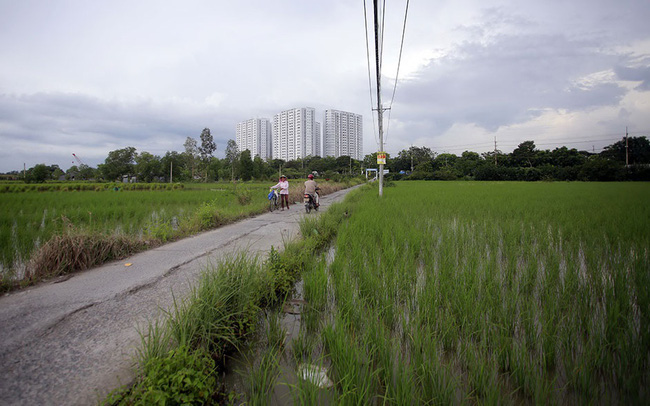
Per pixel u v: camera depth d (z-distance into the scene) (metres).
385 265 5.14
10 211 10.55
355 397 2.26
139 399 2.00
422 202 15.00
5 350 2.68
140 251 6.30
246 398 2.39
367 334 2.99
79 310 3.52
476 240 6.94
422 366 2.47
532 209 11.60
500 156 74.31
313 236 7.33
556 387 2.47
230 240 7.39
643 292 3.77
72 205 12.68
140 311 3.52
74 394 2.18
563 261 5.54
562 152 70.38
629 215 9.34
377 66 10.40
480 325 3.25
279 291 4.48
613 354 2.80
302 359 2.89
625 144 66.94
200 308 2.98
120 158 63.34
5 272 4.90
